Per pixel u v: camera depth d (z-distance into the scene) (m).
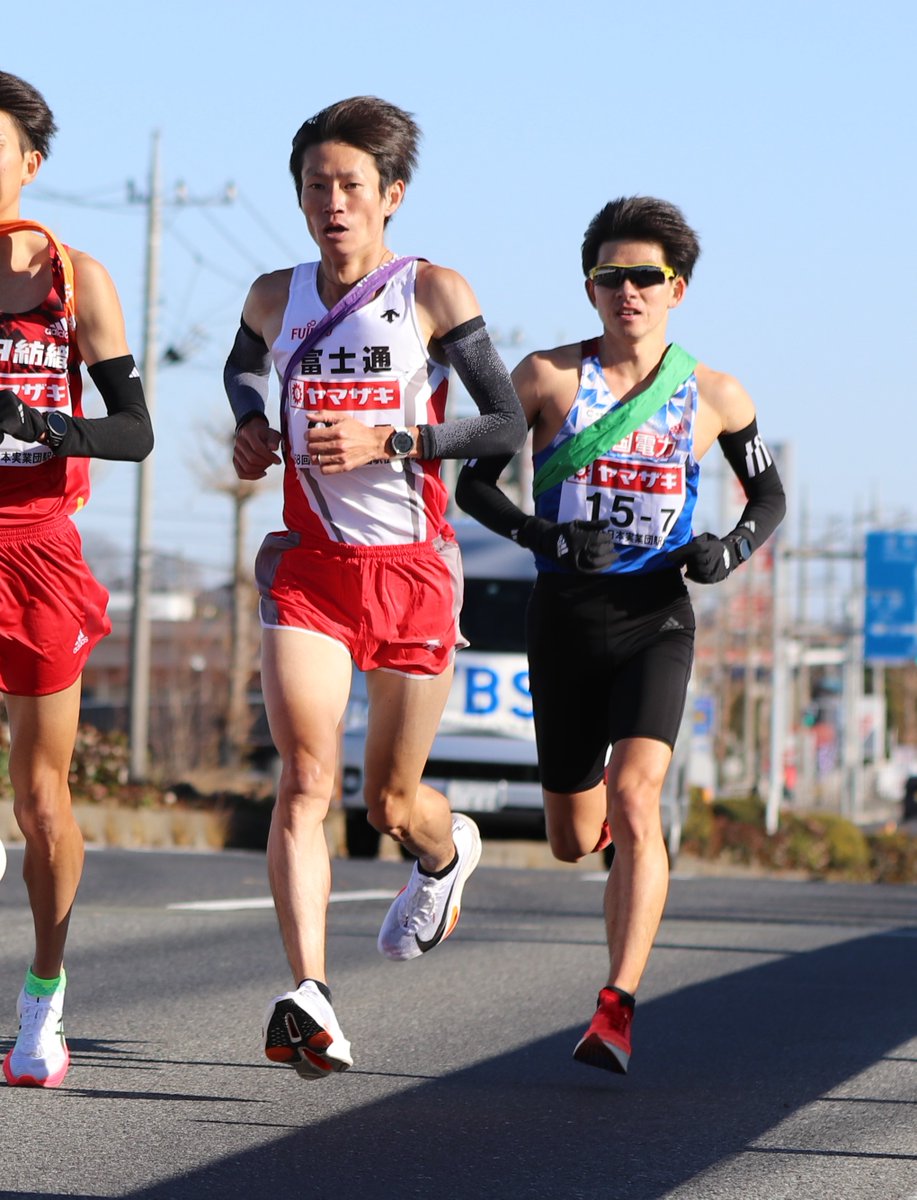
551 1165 15.20
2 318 17.08
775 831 138.75
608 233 20.42
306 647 17.58
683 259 20.39
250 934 31.06
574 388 20.55
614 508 20.39
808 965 30.12
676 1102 18.06
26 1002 17.95
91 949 28.67
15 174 17.17
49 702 17.48
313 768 17.25
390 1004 24.11
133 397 17.42
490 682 61.81
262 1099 17.56
